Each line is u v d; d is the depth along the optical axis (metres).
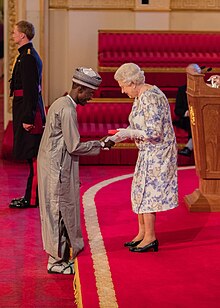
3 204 8.52
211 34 12.83
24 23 7.84
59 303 5.61
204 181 7.66
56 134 5.93
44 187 6.00
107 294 5.31
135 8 13.13
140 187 6.23
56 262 6.22
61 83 13.48
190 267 5.95
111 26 13.30
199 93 7.36
